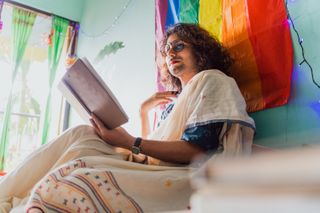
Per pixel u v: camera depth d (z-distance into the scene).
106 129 1.01
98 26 2.67
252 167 0.27
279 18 1.14
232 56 1.29
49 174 0.76
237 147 0.94
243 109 0.98
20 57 2.63
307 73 1.04
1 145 2.43
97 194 0.73
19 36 2.66
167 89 1.60
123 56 2.26
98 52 2.59
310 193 0.24
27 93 2.69
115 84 2.28
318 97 0.99
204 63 1.29
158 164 1.00
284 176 0.25
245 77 1.23
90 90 0.97
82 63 0.95
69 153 0.91
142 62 2.04
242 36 1.26
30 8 2.77
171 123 1.05
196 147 0.94
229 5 1.35
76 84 1.01
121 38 2.33
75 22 2.99
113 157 0.96
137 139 0.98
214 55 1.31
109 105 0.94
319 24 1.03
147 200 0.78
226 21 1.35
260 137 1.14
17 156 2.55
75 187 0.72
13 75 2.57
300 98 1.04
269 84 1.14
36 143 2.65
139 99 2.00
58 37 2.85
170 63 1.32
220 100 0.98
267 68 1.15
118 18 2.42
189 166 0.91
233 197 0.28
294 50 1.09
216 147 0.95
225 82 1.02
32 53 2.78
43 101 2.71
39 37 2.82
